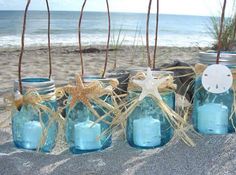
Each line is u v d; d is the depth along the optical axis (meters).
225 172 1.02
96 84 1.16
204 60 1.24
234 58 1.21
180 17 63.56
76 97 1.16
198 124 1.25
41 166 1.09
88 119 1.18
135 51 6.76
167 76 1.20
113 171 1.05
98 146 1.19
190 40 12.80
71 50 7.59
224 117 1.22
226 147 1.13
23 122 1.20
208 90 1.18
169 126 1.21
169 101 1.21
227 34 3.12
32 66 5.48
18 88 1.20
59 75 4.62
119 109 1.25
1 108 2.10
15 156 1.16
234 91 1.21
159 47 8.05
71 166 1.09
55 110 1.21
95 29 20.38
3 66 5.48
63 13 58.31
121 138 1.32
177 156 1.12
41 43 10.59
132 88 1.20
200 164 1.06
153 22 30.89
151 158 1.12
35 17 43.84
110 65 5.24
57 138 1.25
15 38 13.17
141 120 1.18
